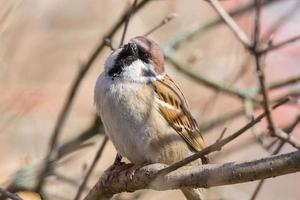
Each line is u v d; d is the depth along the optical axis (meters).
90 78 13.70
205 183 6.40
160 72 8.97
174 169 6.39
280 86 10.84
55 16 14.08
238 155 12.27
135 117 8.56
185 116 9.05
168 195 11.03
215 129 11.16
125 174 7.30
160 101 8.80
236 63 11.73
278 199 12.98
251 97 10.88
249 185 12.84
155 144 8.71
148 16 13.20
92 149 12.39
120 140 8.62
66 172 11.25
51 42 14.01
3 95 11.64
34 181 9.84
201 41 12.49
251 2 11.34
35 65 13.55
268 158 6.04
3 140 11.45
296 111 10.82
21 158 11.03
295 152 5.95
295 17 11.66
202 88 12.65
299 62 12.42
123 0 13.74
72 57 14.16
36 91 12.01
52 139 10.16
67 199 10.24
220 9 7.54
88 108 13.32
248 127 5.92
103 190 7.48
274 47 7.36
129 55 8.69
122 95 8.55
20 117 11.55
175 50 11.39
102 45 9.80
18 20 11.77
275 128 7.49
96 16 14.02
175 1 12.95
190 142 9.12
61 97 12.71
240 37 7.34
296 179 13.17
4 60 11.41
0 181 10.52
